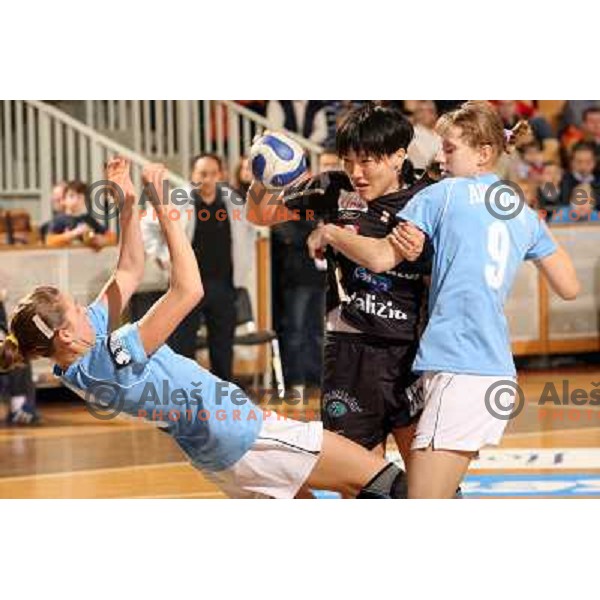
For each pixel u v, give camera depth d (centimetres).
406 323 1247
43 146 2998
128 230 1230
